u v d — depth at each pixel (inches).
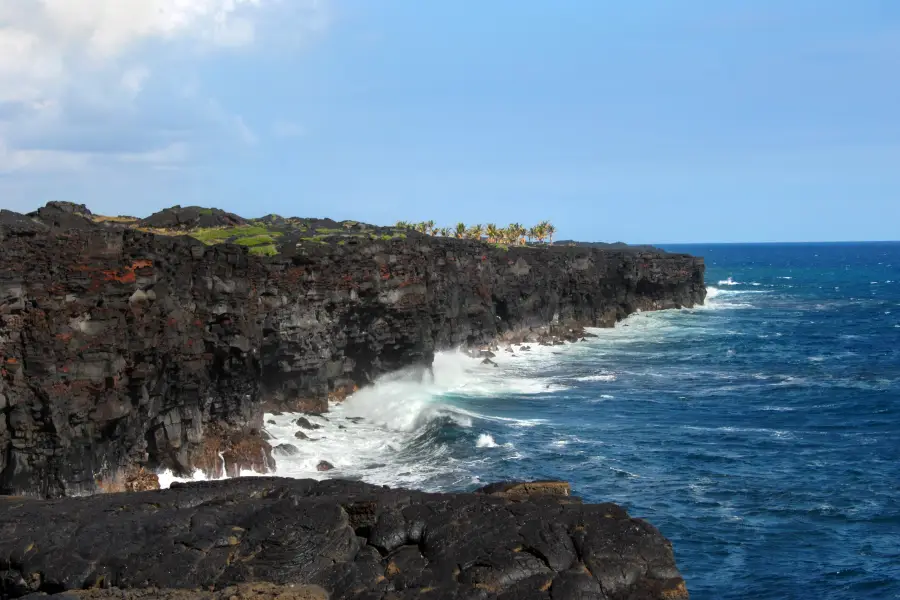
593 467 2098.9
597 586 976.9
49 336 1513.3
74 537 1062.4
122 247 1711.4
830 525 1742.1
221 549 1037.2
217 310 2009.1
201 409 1962.4
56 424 1487.5
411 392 2866.6
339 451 2159.2
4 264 1461.6
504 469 2031.3
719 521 1759.4
